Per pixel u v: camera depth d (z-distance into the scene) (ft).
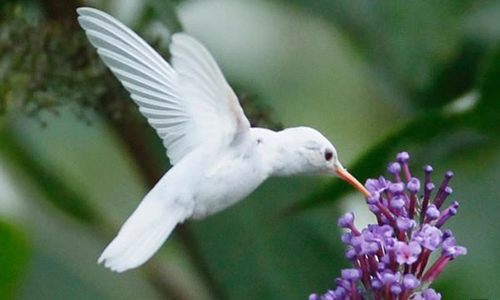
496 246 33.73
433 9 35.81
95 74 31.35
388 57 36.73
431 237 23.00
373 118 41.91
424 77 36.29
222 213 35.19
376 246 22.94
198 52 23.34
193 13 40.37
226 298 35.37
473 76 36.04
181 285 36.58
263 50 40.60
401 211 23.62
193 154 24.11
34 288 36.45
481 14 35.91
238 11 40.65
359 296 23.26
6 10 31.45
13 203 37.22
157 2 32.27
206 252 35.29
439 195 24.07
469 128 31.76
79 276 37.04
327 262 35.55
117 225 37.99
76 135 38.58
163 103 24.22
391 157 31.63
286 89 41.47
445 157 33.76
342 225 23.53
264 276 35.32
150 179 34.91
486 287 33.71
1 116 34.06
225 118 24.09
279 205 35.29
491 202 34.37
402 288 22.98
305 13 37.96
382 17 36.58
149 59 24.22
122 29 23.94
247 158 24.54
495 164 34.12
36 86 31.19
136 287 37.19
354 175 31.94
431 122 31.12
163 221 23.77
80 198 37.83
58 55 31.27
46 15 33.27
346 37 38.19
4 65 31.12
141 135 34.63
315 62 41.88
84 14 23.71
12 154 37.91
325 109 41.88
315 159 25.82
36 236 37.09
